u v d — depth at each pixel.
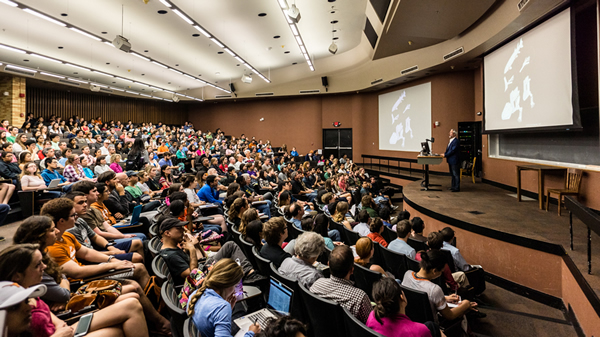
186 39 10.18
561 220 4.58
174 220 2.47
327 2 8.18
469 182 9.02
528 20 5.68
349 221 4.89
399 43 9.45
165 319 2.18
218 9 8.13
